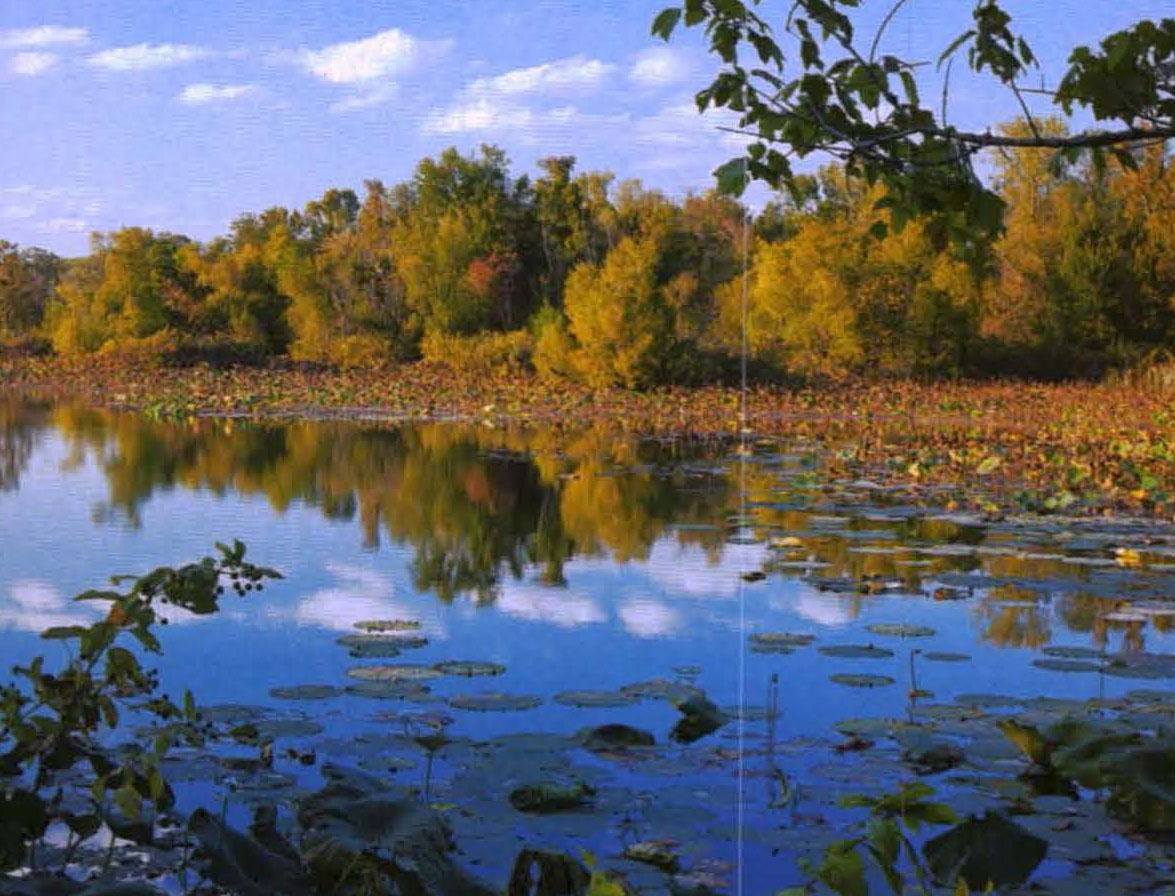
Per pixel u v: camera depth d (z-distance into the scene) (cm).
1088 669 526
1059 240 2853
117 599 248
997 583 717
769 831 338
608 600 671
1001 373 2875
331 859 236
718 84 186
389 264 3669
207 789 366
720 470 1351
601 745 415
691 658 547
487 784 374
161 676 503
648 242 2755
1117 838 339
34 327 4334
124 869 305
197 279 3753
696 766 395
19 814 253
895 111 189
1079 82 183
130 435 1683
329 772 293
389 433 1798
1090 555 831
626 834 337
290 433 1764
